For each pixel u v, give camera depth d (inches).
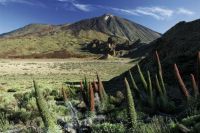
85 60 6879.9
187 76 979.3
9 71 3821.4
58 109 722.8
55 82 2175.2
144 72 1339.8
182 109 581.0
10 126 630.5
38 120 621.6
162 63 1226.6
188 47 1312.7
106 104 709.9
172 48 1428.4
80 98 971.3
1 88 1563.7
